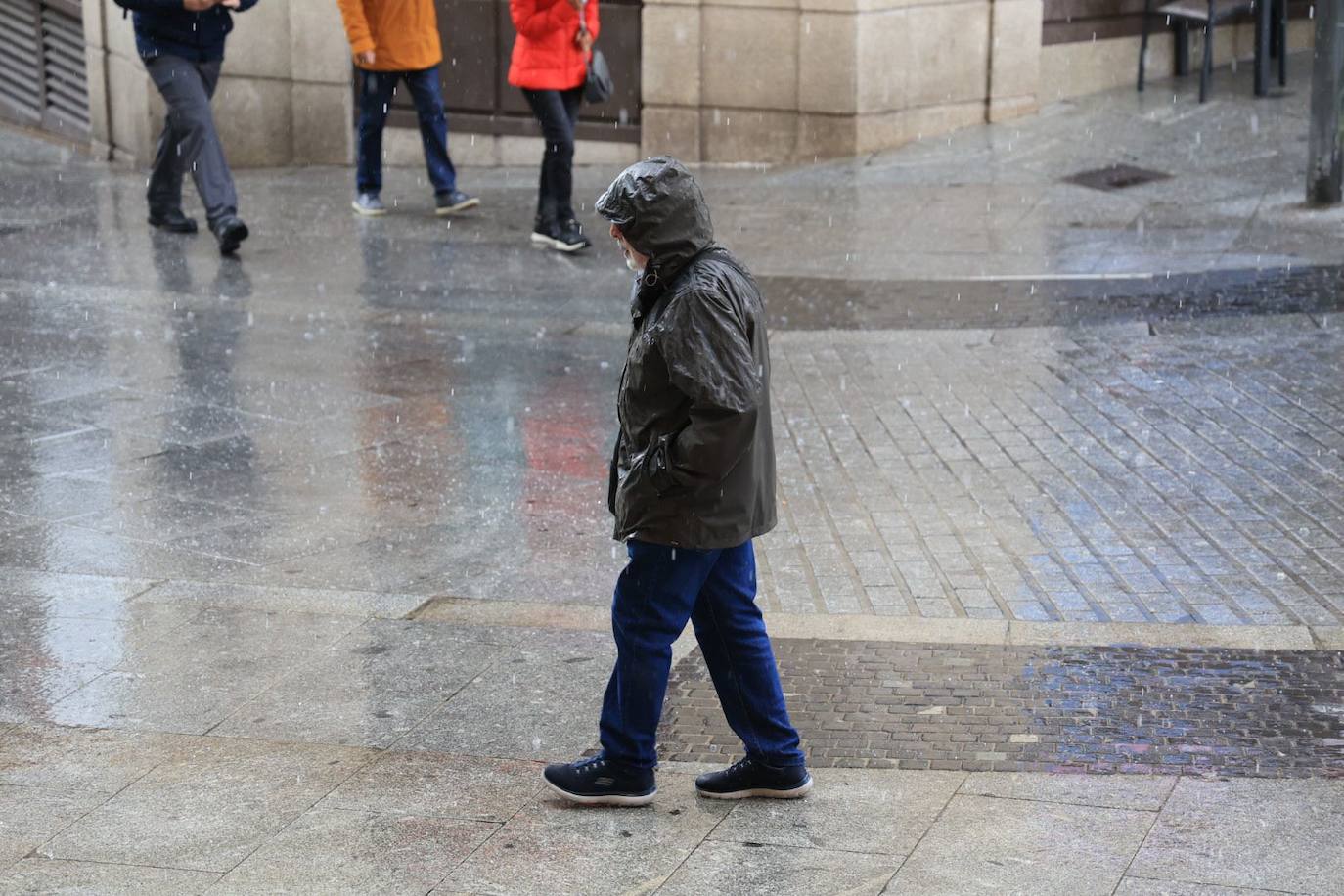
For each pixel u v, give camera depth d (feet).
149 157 79.25
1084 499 36.76
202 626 30.99
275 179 78.69
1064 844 22.22
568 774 23.80
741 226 65.26
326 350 50.85
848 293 56.13
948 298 55.06
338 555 34.83
